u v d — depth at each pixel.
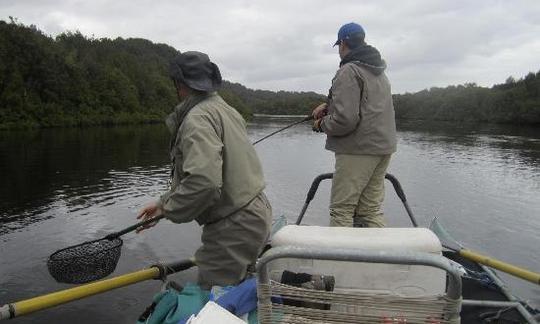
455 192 12.95
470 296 3.71
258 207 3.12
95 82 53.88
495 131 39.66
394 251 2.09
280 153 21.41
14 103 40.56
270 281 2.31
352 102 3.60
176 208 2.84
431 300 2.17
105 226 8.56
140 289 5.77
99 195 11.27
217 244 3.13
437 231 4.81
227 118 3.06
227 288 2.95
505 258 7.98
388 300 2.21
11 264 6.56
